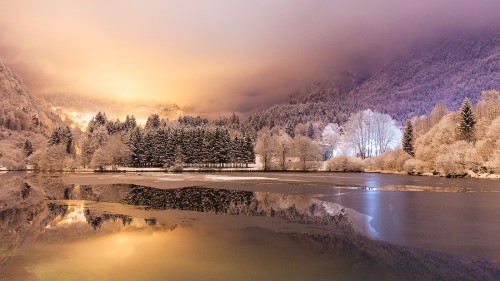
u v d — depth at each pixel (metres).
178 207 36.06
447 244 20.62
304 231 24.39
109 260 18.34
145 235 23.78
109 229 25.88
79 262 18.06
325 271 16.39
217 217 30.19
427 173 84.06
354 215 30.06
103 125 187.25
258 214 31.45
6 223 28.86
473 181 63.59
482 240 21.47
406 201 38.00
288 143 120.31
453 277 15.51
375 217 29.02
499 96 91.19
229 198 42.88
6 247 21.08
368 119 125.38
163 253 19.41
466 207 33.66
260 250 19.83
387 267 16.86
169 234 23.97
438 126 86.94
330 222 27.38
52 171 121.12
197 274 16.11
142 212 33.12
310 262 17.67
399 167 95.69
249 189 53.47
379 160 104.75
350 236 22.77
